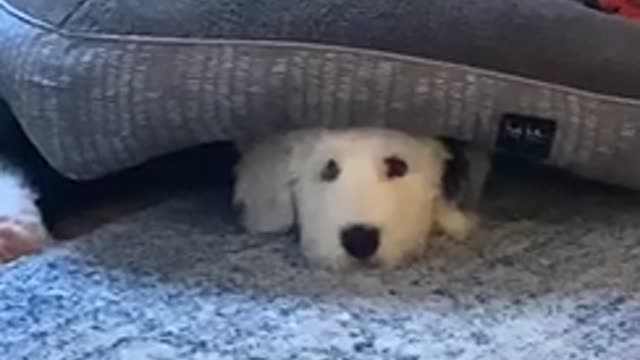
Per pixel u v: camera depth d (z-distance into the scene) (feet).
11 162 3.51
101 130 3.20
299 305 3.05
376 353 2.85
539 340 2.90
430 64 3.10
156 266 3.22
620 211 3.50
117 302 3.06
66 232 3.42
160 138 3.21
